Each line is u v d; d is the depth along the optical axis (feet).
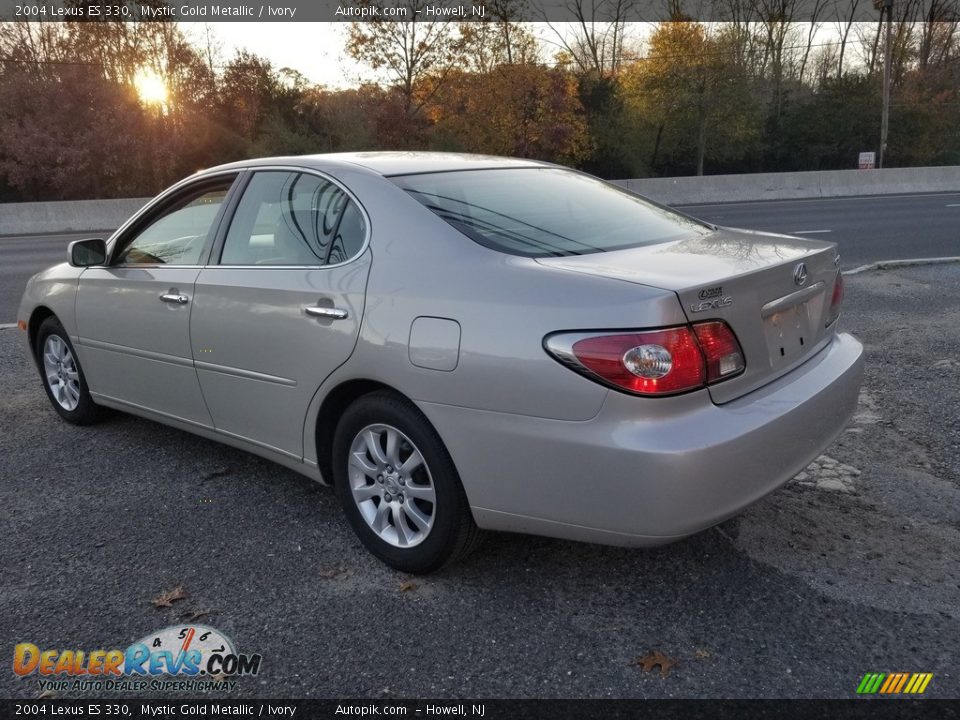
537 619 9.21
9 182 88.22
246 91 103.04
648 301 7.97
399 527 10.07
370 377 9.75
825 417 9.77
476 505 9.12
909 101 128.47
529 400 8.39
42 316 16.31
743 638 8.77
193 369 12.53
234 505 12.33
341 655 8.69
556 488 8.45
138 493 12.82
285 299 10.79
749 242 10.60
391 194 10.36
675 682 8.13
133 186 92.38
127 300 13.55
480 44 98.32
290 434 11.28
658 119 118.42
